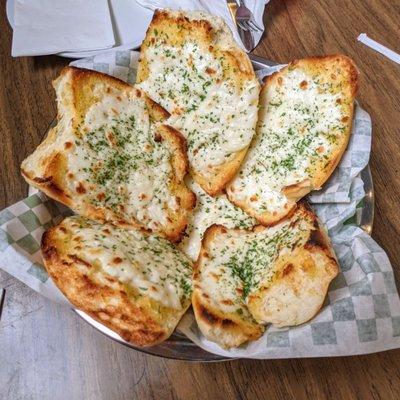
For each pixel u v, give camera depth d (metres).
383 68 0.52
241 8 0.53
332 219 0.39
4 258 0.33
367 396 0.34
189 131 0.42
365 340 0.31
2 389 0.34
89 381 0.35
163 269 0.35
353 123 0.41
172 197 0.40
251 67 0.42
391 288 0.33
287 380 0.34
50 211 0.37
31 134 0.45
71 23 0.50
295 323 0.32
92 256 0.32
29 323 0.37
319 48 0.53
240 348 0.32
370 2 0.58
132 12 0.53
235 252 0.38
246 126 0.40
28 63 0.49
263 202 0.40
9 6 0.52
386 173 0.45
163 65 0.43
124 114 0.41
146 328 0.31
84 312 0.31
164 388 0.34
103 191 0.38
